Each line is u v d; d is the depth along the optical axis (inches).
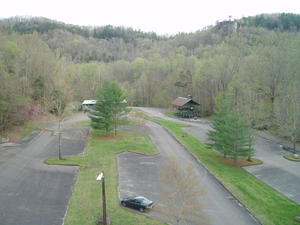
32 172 1257.4
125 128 2272.4
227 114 1605.6
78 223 848.9
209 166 1459.2
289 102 2143.2
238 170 1462.8
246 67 2856.8
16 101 1866.4
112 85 1915.6
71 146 1701.5
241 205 1036.5
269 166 1555.1
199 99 3528.5
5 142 1704.0
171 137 2069.4
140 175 1267.2
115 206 961.5
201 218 915.4
